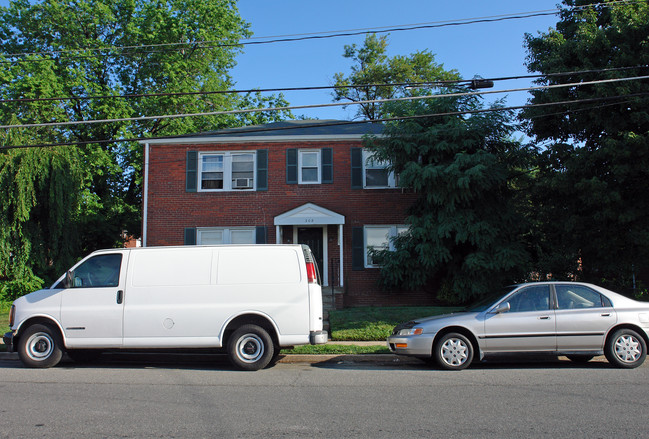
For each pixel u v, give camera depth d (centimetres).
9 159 1642
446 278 1650
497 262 1411
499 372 838
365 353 1039
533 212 1609
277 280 885
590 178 1320
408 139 1486
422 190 1524
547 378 779
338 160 1852
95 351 1055
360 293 1788
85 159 2188
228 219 1833
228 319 873
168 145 1866
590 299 875
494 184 1466
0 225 1634
